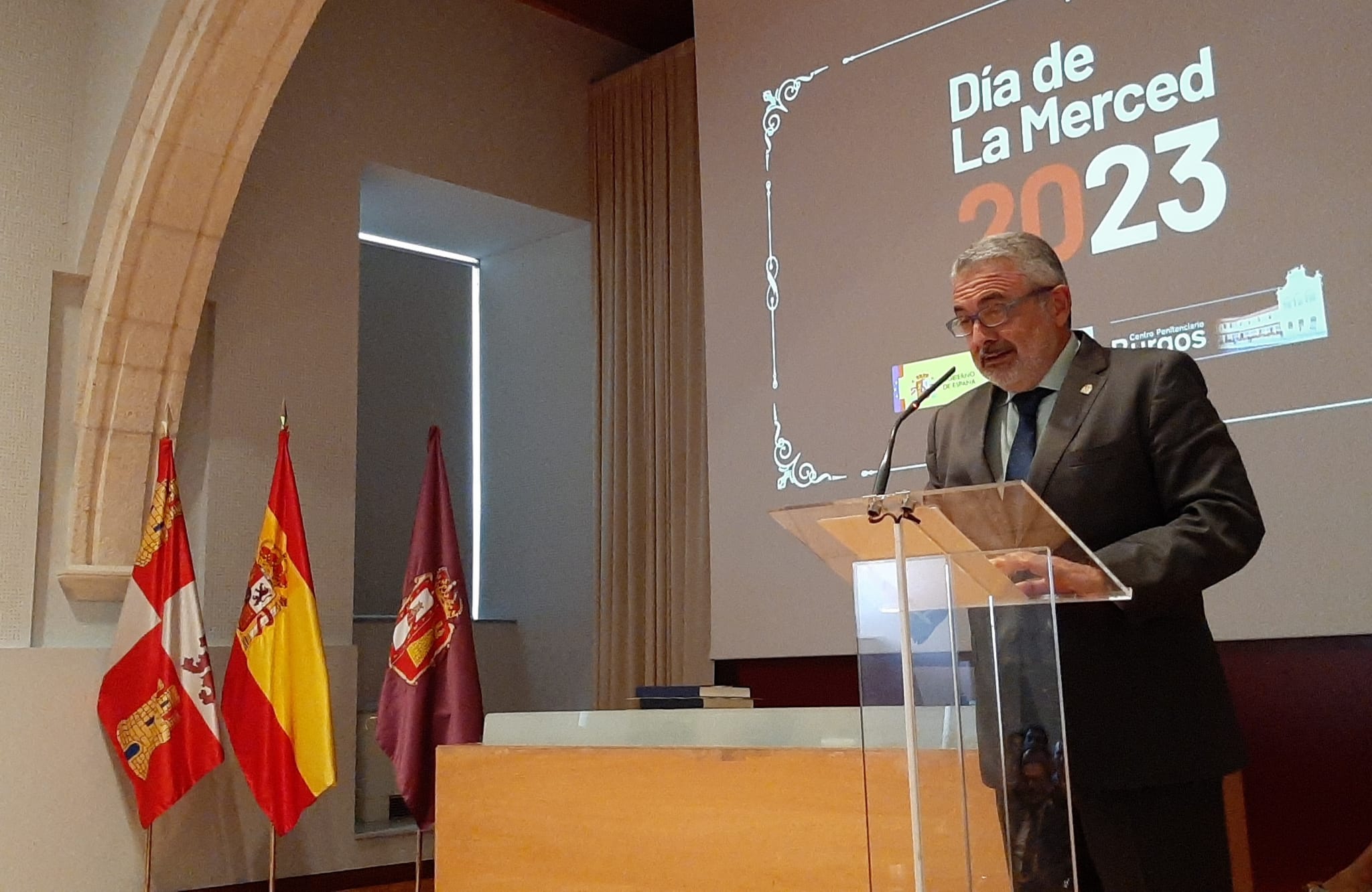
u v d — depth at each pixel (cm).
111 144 399
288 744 383
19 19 409
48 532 399
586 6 570
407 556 563
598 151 571
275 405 451
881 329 401
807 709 164
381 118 502
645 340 536
